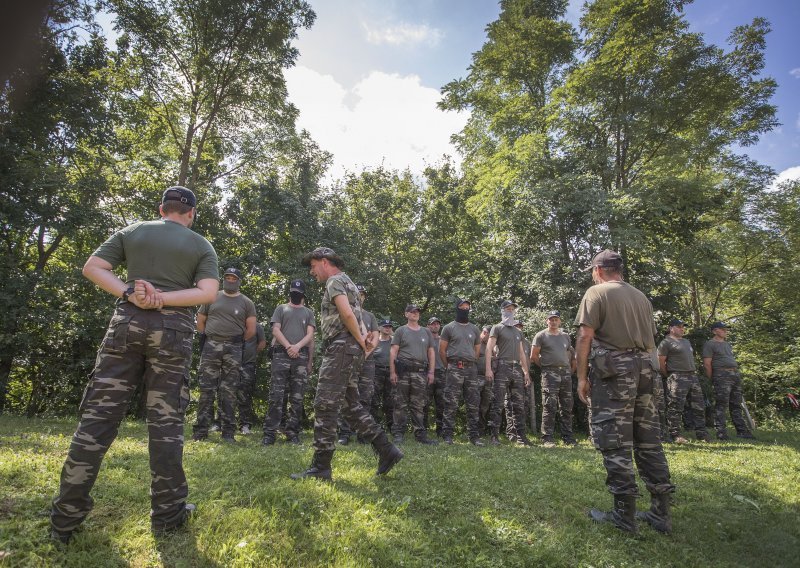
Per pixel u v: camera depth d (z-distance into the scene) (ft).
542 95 59.57
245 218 47.50
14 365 37.76
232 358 20.45
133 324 8.16
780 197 57.36
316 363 36.01
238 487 11.02
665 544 10.58
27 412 36.27
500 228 52.26
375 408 28.50
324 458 12.37
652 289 45.96
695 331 46.91
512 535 9.94
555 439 30.40
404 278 56.70
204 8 46.70
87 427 7.94
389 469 12.98
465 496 12.00
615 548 10.13
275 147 59.41
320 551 8.36
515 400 26.37
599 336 11.96
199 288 8.77
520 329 27.50
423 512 10.80
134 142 51.01
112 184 43.21
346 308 12.34
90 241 41.45
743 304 67.15
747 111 53.42
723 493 14.57
